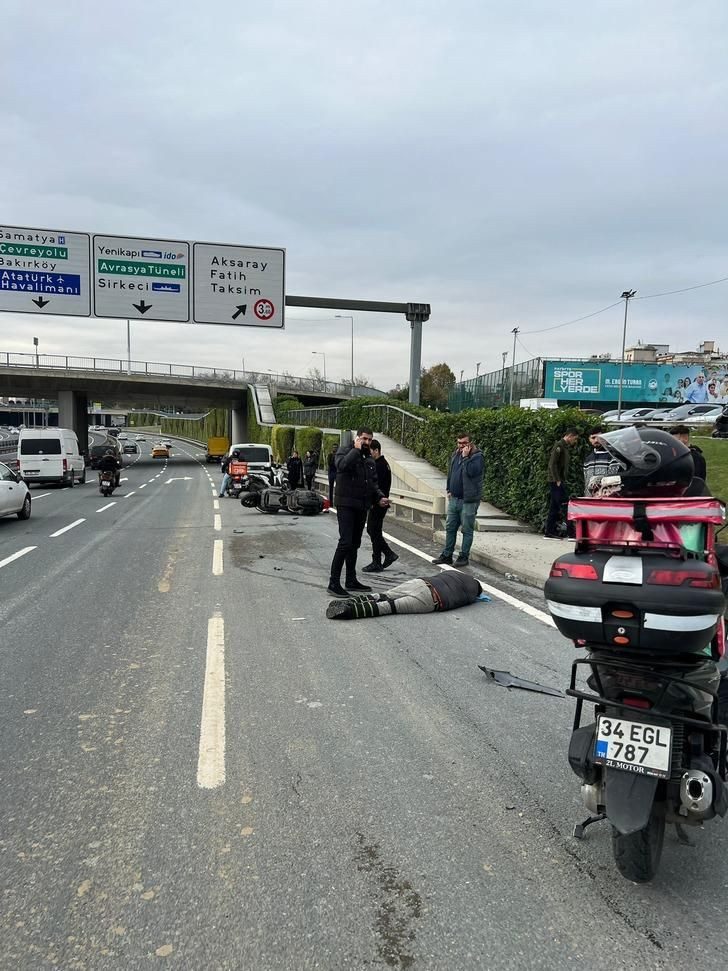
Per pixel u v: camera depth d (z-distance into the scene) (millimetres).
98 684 4941
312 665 5328
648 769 2477
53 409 119375
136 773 3605
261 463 22391
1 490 14406
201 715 4359
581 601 2604
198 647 5809
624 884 2703
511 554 9648
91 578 8836
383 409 25469
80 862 2848
